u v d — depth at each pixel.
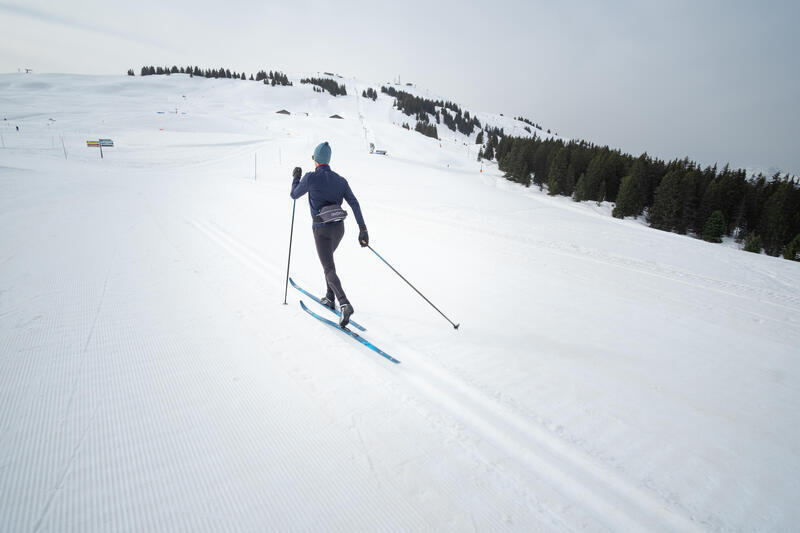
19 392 2.18
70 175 17.84
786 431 2.41
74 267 4.46
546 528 1.60
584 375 2.93
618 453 2.09
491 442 2.10
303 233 7.29
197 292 3.96
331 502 1.64
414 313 3.90
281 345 2.98
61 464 1.72
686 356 3.44
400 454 1.95
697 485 1.90
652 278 6.39
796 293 6.24
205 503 1.60
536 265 6.53
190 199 11.59
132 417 2.06
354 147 52.72
